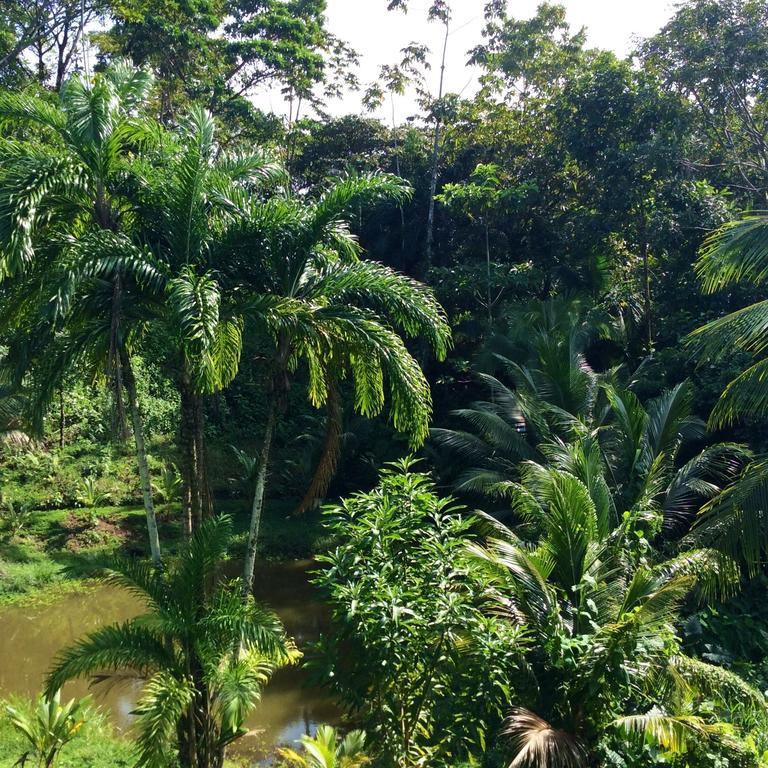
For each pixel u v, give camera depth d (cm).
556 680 860
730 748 748
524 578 898
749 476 949
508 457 1656
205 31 2780
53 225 823
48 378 808
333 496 2248
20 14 2166
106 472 2158
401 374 864
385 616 702
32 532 1834
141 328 874
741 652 1190
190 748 784
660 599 807
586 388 1572
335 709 1152
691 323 1897
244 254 862
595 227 2105
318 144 2922
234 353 823
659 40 2084
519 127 2497
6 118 813
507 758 794
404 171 2711
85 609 1546
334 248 968
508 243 2467
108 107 804
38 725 834
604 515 1056
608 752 817
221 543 787
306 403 2617
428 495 809
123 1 2338
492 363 1953
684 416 1390
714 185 2212
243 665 759
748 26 1938
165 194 816
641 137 2122
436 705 762
